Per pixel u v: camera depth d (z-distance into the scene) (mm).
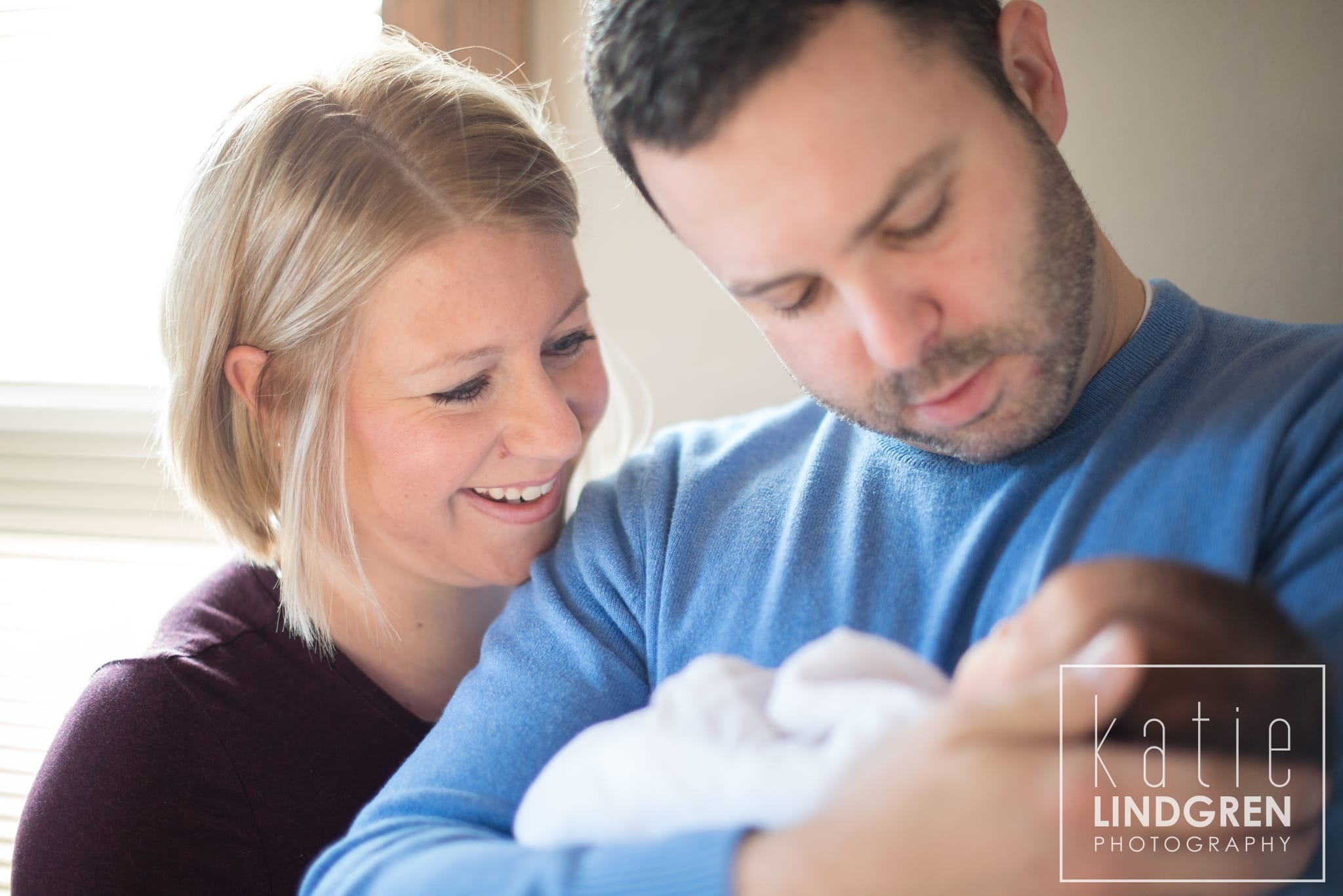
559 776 777
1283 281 1279
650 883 640
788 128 707
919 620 866
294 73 1186
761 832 644
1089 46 1298
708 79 714
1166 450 793
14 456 1922
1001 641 662
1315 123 1239
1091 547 776
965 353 759
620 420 1522
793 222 724
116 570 1885
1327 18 1218
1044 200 758
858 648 727
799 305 794
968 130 727
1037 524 823
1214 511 743
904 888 574
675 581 990
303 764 1169
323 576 1202
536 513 1146
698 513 1023
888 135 704
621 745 754
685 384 1554
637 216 1533
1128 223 1320
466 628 1269
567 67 1542
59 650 1877
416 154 1048
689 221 783
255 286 1128
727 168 731
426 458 1069
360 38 1610
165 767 1124
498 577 1166
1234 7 1246
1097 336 863
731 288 817
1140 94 1291
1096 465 815
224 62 1713
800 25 700
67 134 1822
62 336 1885
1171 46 1272
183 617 1265
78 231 1853
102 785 1112
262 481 1240
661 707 762
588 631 995
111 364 1868
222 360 1183
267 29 1676
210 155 1161
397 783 923
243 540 1279
